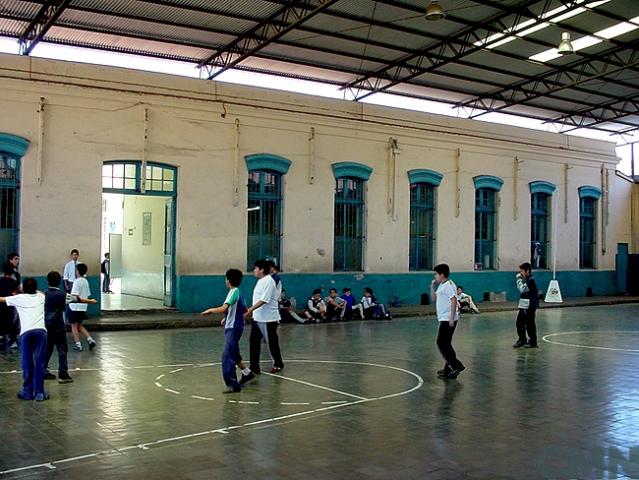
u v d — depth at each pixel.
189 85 18.69
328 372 10.99
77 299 12.23
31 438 6.87
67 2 14.24
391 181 22.91
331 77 21.91
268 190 20.55
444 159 24.41
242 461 6.21
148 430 7.23
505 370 11.44
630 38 19.69
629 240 31.50
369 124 22.33
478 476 5.89
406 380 10.38
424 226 24.27
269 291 10.64
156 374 10.51
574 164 28.83
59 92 16.91
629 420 7.98
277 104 20.25
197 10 16.08
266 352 13.25
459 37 19.02
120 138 17.72
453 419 7.95
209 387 9.59
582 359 12.71
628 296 30.08
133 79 17.83
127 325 16.44
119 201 24.91
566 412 8.37
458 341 15.32
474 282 25.27
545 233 28.17
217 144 19.27
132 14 16.14
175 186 18.80
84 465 6.01
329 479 5.75
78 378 10.09
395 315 20.92
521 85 23.78
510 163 26.47
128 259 23.97
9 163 16.52
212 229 19.20
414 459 6.36
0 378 9.96
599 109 27.45
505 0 16.78
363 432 7.30
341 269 22.09
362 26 17.83
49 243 16.84
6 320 12.70
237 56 19.34
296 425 7.55
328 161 21.48
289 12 16.56
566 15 17.78
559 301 26.34
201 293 19.02
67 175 17.06
